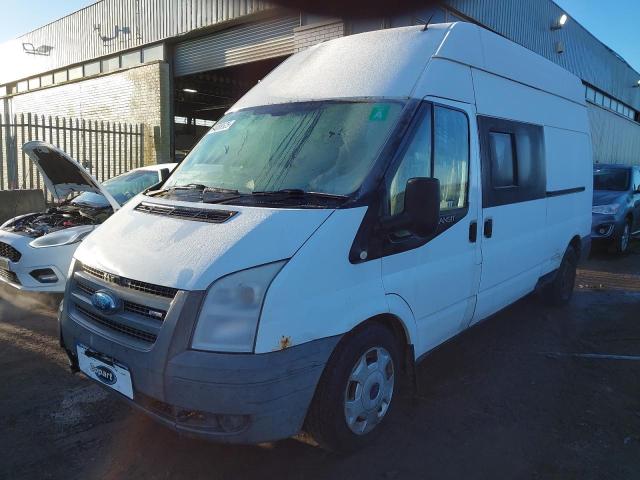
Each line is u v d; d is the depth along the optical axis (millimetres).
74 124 14180
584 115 6676
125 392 2836
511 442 3381
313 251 2779
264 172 3459
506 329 5621
